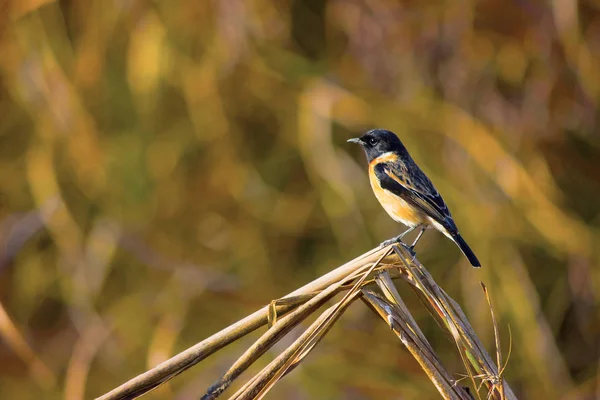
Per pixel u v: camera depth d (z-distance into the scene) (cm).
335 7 1488
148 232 1428
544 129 1440
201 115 1439
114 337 1365
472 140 1384
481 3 1427
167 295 1393
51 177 1421
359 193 1400
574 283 1396
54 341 1405
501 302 1348
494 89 1454
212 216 1451
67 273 1396
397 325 510
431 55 1464
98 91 1459
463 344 514
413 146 1405
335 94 1420
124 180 1436
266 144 1480
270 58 1455
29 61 1440
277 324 501
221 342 504
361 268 532
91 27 1461
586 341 1388
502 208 1378
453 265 1388
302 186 1466
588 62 1418
